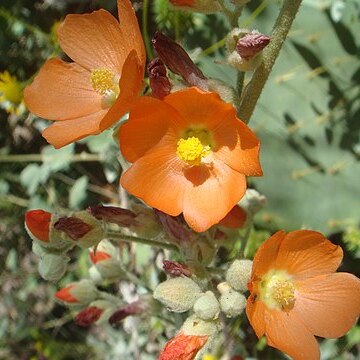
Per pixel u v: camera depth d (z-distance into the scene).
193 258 0.09
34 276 0.18
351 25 0.13
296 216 0.14
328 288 0.09
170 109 0.08
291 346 0.09
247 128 0.08
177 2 0.09
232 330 0.13
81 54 0.09
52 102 0.09
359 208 0.14
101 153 0.15
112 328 0.17
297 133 0.14
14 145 0.18
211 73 0.13
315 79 0.14
